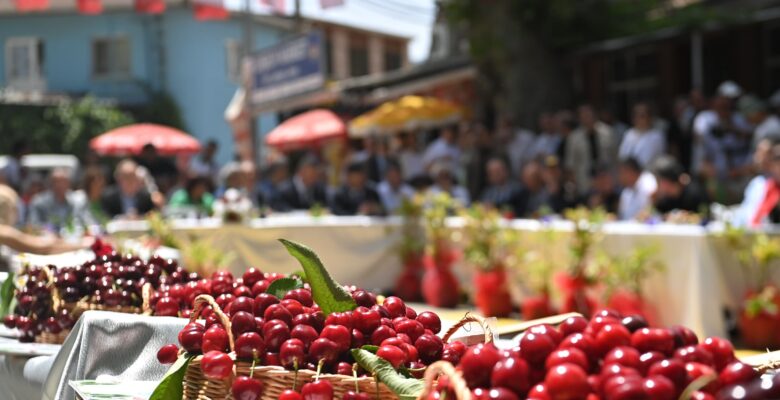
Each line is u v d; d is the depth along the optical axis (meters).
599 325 1.85
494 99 16.28
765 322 6.51
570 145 11.41
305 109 24.05
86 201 9.23
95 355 2.76
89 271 3.40
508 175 10.62
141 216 9.46
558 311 7.68
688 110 11.38
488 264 8.32
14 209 6.42
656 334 1.81
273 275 2.82
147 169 11.57
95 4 12.69
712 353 1.88
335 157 15.99
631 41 14.70
